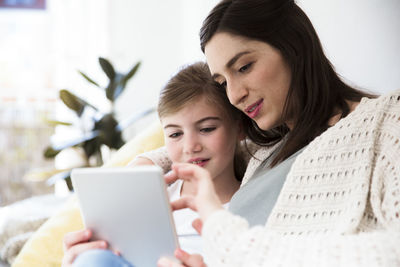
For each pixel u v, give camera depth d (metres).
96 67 3.67
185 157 1.05
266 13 0.88
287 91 0.91
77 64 3.79
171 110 1.04
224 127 1.06
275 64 0.89
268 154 1.06
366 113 0.82
